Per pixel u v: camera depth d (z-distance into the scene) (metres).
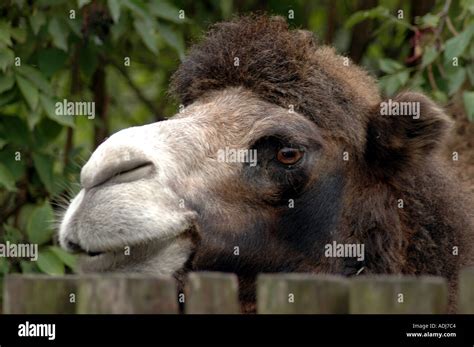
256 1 32.03
